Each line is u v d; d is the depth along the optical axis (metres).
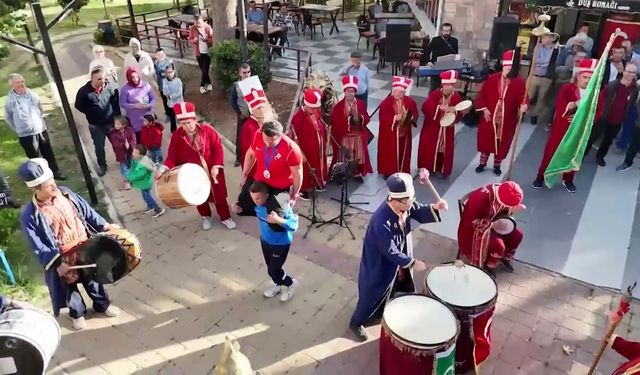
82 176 8.45
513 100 7.59
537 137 9.28
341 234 6.86
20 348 3.92
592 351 5.11
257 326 5.45
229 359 3.35
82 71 13.70
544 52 9.23
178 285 6.03
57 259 4.77
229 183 8.12
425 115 7.73
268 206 5.15
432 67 10.15
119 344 5.24
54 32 17.41
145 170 7.01
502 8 10.95
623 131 8.67
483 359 4.78
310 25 15.73
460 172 8.29
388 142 7.78
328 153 7.96
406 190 4.43
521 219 7.07
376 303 5.09
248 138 6.89
